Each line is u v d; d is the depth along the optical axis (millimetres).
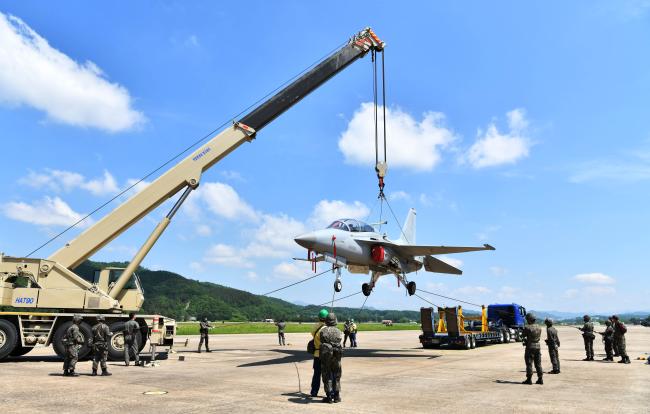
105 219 16891
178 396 9523
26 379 11797
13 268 15727
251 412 7934
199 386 10977
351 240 18984
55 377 12203
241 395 9719
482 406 8789
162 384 11242
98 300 16078
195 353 21391
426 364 17125
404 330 70875
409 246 20922
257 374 13414
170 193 17766
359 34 20516
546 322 14859
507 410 8430
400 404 8898
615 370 15523
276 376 12961
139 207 17203
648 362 17969
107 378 12234
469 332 26266
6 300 15539
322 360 9047
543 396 10039
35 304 15625
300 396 9664
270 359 18250
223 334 46875
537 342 12125
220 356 19672
